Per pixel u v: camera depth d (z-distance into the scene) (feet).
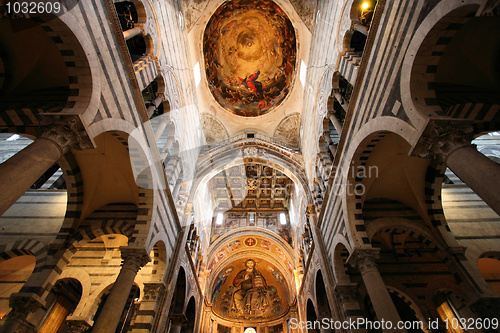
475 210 39.06
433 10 18.61
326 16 41.86
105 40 23.61
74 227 34.60
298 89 61.67
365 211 36.42
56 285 43.50
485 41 24.20
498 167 15.43
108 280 42.57
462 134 18.38
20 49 25.39
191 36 53.67
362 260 28.94
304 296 60.03
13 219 40.14
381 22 24.97
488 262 39.09
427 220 34.30
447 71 26.35
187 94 50.90
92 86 21.22
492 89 25.29
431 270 39.27
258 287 87.56
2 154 55.77
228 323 81.46
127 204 37.68
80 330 37.68
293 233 73.97
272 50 64.85
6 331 26.53
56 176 51.21
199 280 63.93
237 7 58.23
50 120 19.08
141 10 31.60
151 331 32.42
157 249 37.91
